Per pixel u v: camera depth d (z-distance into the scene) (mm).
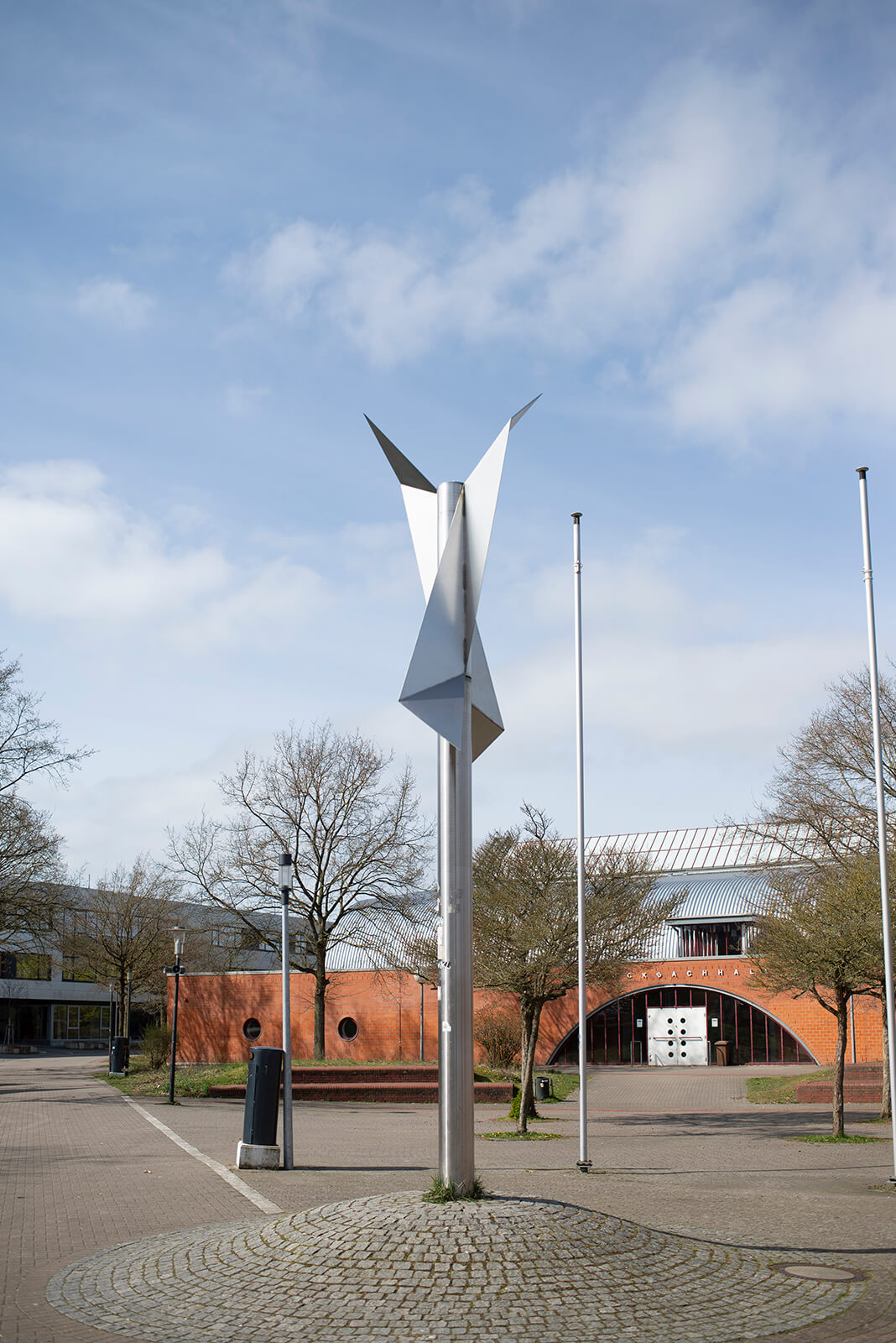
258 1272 8250
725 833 50406
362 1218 8688
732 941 44500
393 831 42562
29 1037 79438
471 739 10109
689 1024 43375
